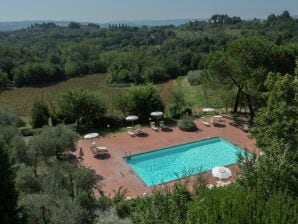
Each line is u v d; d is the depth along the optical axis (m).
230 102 46.00
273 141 20.27
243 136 37.34
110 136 38.25
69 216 15.94
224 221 10.46
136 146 35.19
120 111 45.12
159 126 41.16
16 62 132.75
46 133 28.30
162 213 12.39
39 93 106.06
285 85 22.03
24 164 23.47
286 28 157.50
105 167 30.33
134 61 130.88
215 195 12.09
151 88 43.78
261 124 23.33
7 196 14.49
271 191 12.65
